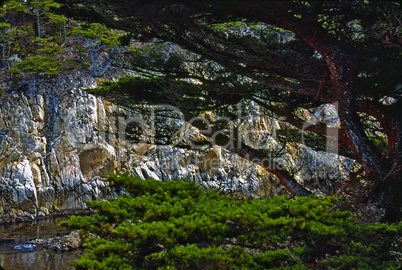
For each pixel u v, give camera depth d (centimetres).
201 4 769
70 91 2830
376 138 1280
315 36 853
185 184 700
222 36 1003
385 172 790
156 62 1327
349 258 580
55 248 1377
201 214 590
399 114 912
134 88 1310
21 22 3288
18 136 2614
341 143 1271
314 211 580
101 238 616
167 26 987
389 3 768
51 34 3344
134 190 679
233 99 1352
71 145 2683
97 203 610
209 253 541
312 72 1008
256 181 2920
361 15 809
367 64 910
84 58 3059
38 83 2858
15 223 2136
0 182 2439
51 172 2609
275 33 1044
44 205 2503
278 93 1299
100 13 960
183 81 1284
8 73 2872
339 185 864
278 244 608
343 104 863
